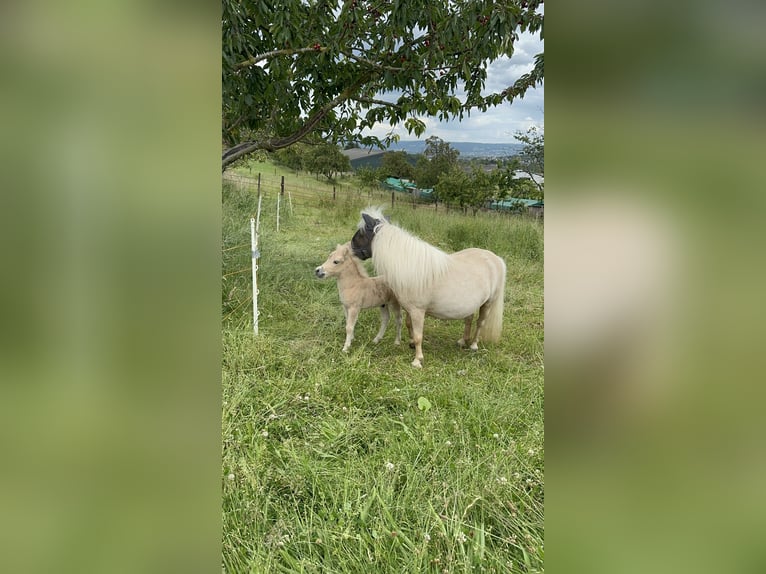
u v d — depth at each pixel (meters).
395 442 2.51
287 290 5.20
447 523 1.83
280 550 1.71
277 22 3.27
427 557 1.67
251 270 5.12
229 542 1.69
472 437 2.62
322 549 1.77
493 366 3.81
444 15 3.98
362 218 4.07
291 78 3.96
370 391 3.21
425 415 2.84
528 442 2.47
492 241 7.45
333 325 4.57
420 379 3.52
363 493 2.10
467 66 4.02
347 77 4.32
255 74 3.42
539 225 7.50
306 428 2.70
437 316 3.92
